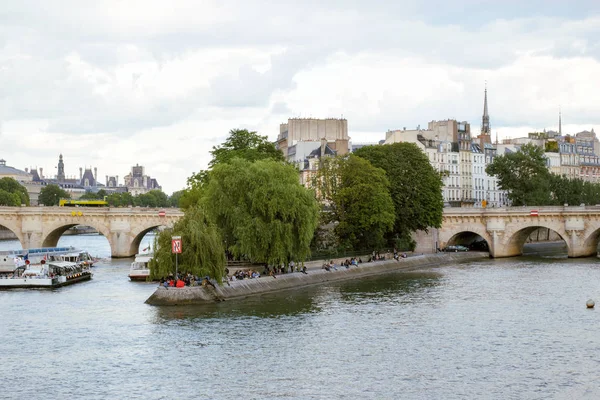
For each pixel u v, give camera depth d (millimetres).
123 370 81438
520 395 72875
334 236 171375
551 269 161750
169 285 119375
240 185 131625
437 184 188750
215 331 97875
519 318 105500
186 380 77750
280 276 136375
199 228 120125
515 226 195625
